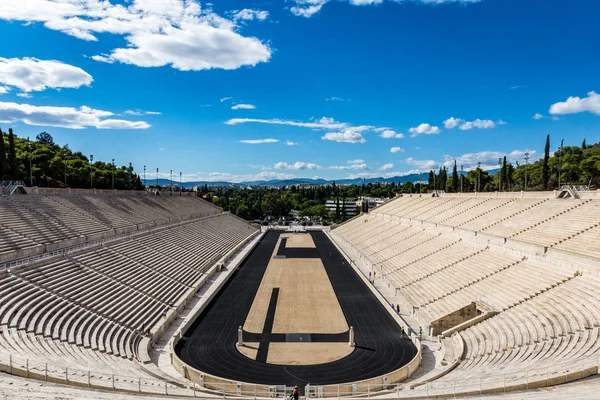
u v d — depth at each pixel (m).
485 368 27.12
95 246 48.34
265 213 194.50
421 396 22.22
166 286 48.78
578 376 22.22
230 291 55.00
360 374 31.41
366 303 49.41
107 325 34.44
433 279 50.62
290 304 49.16
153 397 21.12
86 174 111.00
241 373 31.44
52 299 33.75
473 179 144.38
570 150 135.50
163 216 88.69
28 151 104.50
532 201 60.72
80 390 20.33
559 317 30.84
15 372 21.50
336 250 92.25
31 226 46.97
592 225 42.50
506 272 42.91
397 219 97.12
